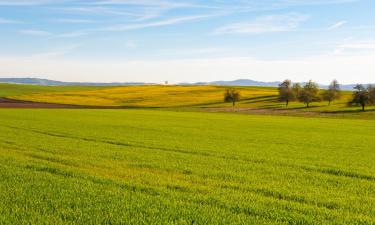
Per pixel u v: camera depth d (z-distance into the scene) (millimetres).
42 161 19453
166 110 98125
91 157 21359
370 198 13109
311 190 14219
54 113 74875
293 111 98812
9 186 13727
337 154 25828
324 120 71000
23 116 63219
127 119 61188
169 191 13273
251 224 9953
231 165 19672
